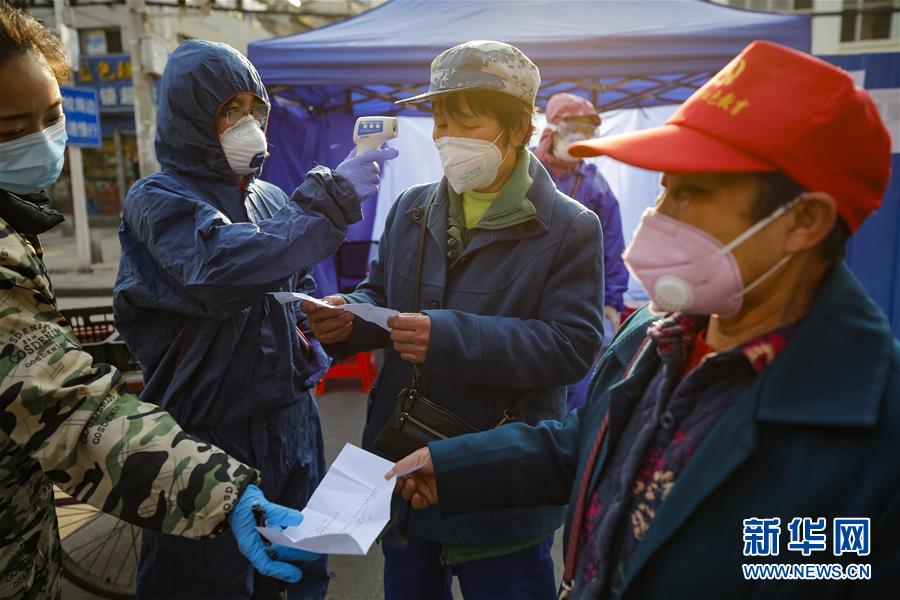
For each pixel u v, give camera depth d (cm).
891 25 1488
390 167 721
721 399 83
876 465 69
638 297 716
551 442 118
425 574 176
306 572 202
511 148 164
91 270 1253
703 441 81
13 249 108
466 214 175
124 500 110
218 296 155
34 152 120
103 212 1964
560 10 502
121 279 173
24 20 117
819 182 73
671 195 86
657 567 81
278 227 157
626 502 90
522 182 163
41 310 113
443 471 116
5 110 114
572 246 161
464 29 485
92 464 110
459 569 171
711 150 76
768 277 81
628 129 710
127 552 281
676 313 96
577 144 87
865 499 68
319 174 161
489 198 170
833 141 72
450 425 158
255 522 110
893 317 528
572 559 103
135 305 174
